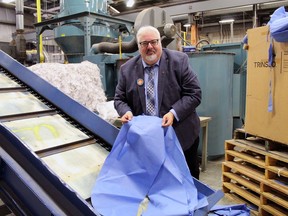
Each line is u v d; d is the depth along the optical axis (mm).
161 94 1652
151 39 1589
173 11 6344
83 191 1281
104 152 1654
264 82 2104
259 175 2197
